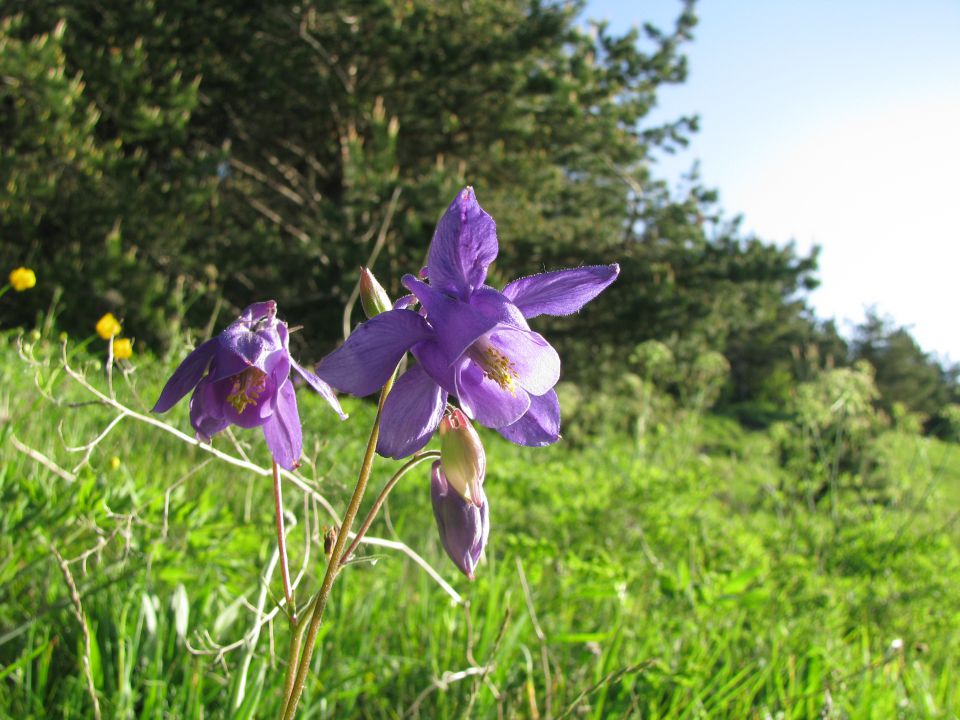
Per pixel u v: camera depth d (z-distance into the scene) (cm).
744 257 2119
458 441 194
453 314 188
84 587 305
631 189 2434
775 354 3644
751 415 2978
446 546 196
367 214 1844
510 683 340
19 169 1575
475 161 2167
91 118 1666
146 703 261
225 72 1986
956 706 395
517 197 2223
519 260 2080
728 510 859
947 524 763
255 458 384
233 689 264
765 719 332
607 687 327
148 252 1719
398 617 392
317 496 259
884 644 520
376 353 185
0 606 296
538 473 745
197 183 1794
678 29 2211
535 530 586
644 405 918
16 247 1564
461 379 199
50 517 324
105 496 333
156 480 438
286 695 192
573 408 1460
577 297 211
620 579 436
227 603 347
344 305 1794
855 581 645
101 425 500
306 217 2067
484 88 2022
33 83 1539
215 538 368
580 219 2352
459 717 305
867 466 1038
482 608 404
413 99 2053
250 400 177
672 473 723
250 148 2241
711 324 2159
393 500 602
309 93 2047
